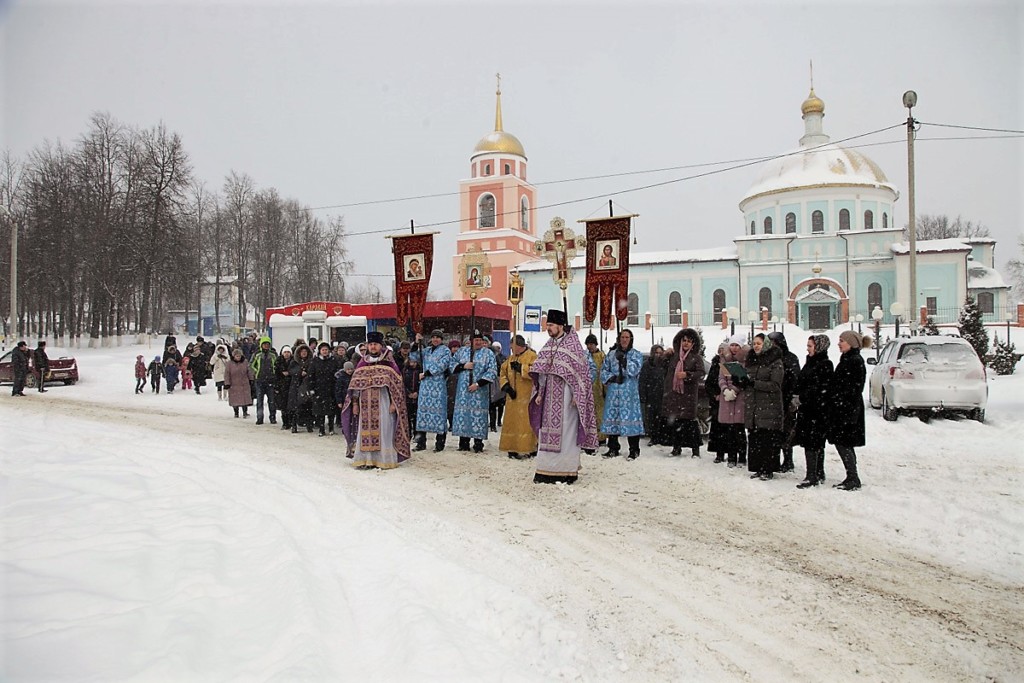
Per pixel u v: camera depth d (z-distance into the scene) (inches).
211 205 2288.4
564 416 350.9
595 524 275.9
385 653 161.6
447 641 163.0
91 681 135.3
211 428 579.5
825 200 1956.2
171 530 240.4
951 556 235.1
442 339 463.5
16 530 235.6
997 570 222.1
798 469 378.6
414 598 191.3
